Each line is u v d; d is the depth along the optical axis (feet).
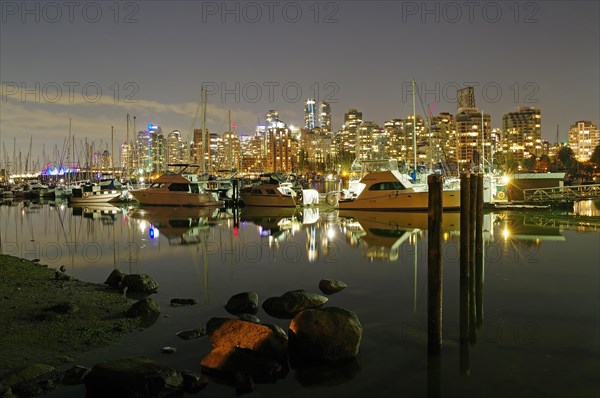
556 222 104.53
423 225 108.37
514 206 134.92
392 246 76.28
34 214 152.46
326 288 47.21
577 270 54.54
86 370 27.99
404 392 26.73
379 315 39.14
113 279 49.29
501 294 44.75
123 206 187.62
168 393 25.86
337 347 30.35
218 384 27.50
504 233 86.63
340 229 101.96
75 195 210.18
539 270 54.75
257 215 141.59
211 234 95.14
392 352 31.71
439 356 30.96
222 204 180.34
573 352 31.30
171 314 39.45
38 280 51.26
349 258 65.10
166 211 160.86
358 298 44.27
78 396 25.64
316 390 27.02
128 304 42.06
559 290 46.03
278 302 40.73
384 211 145.07
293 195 168.45
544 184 152.87
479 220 49.96
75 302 42.42
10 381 26.63
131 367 26.14
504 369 29.19
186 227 109.60
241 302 40.81
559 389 26.68
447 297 43.96
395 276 53.47
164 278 53.42
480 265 50.16
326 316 31.37
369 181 146.30
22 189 277.85
